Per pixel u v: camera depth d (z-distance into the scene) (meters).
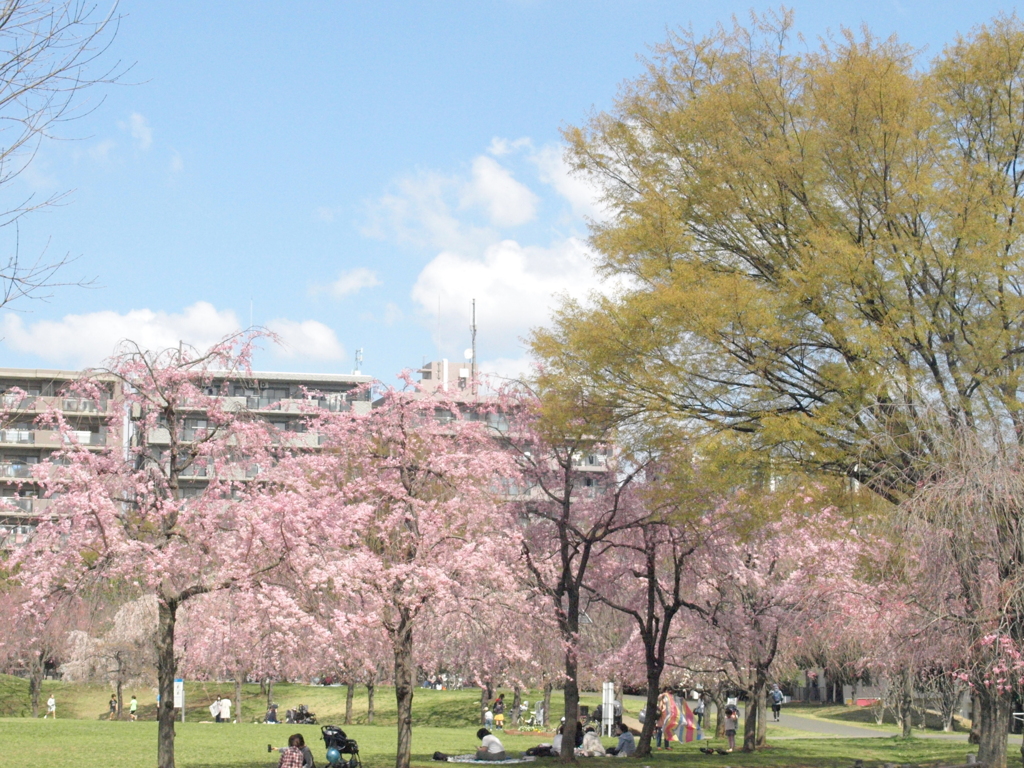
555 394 18.84
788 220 17.73
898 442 15.95
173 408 18.70
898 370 16.14
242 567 17.62
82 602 17.17
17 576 16.86
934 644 15.15
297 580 18.41
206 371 19.05
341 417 22.69
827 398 17.08
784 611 28.83
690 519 20.55
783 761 25.44
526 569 24.55
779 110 17.92
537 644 24.08
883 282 16.20
